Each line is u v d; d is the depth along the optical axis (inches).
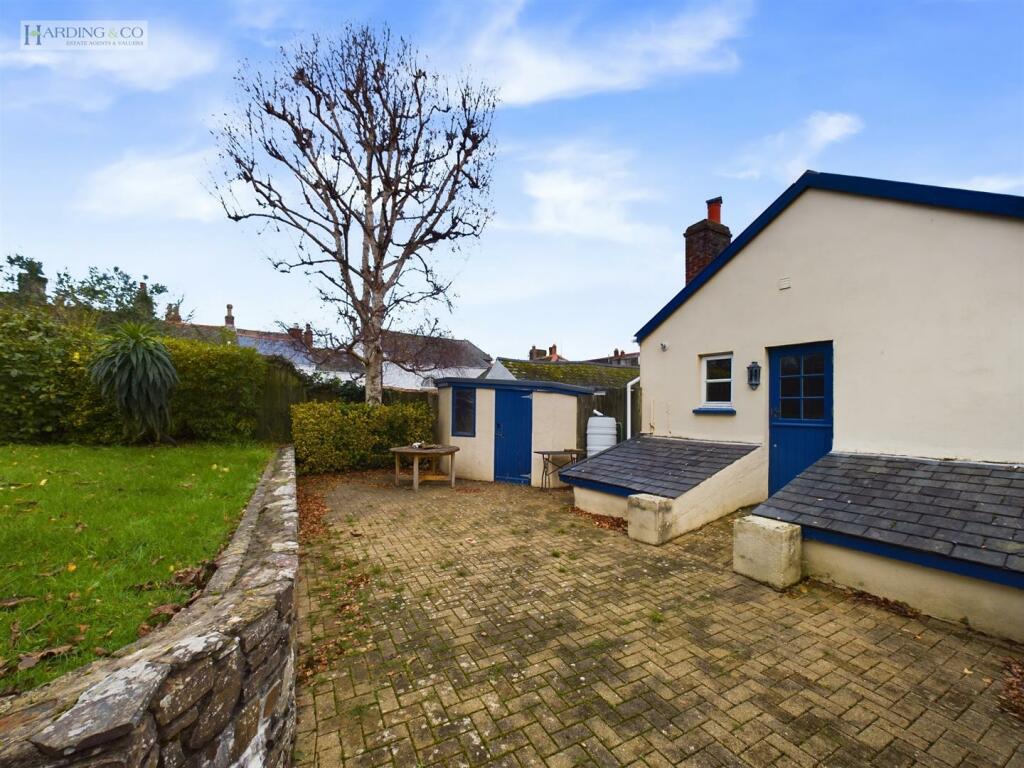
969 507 163.0
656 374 349.7
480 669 126.8
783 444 274.5
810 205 257.1
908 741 100.4
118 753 51.1
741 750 98.3
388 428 448.1
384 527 257.3
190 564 121.3
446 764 94.9
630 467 292.2
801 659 130.9
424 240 511.2
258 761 81.8
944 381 203.9
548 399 390.0
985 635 141.0
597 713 109.6
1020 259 183.9
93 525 142.5
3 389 309.3
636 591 175.6
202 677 67.2
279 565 112.3
